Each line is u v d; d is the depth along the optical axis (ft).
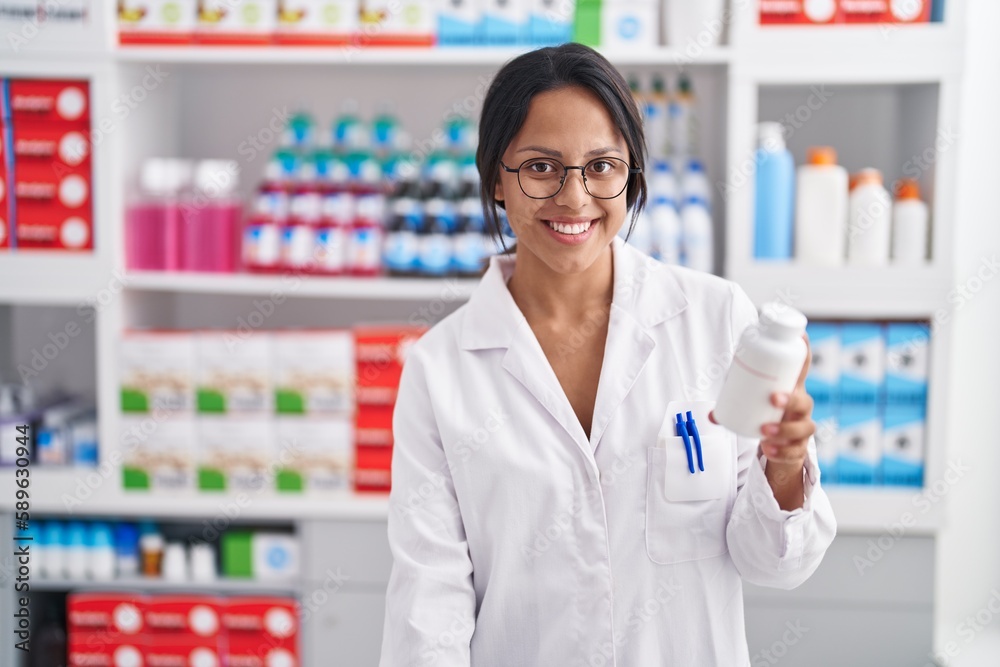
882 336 6.92
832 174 6.83
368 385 7.23
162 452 7.30
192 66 7.67
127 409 7.29
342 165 7.40
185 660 7.28
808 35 6.72
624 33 6.96
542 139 3.36
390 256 7.21
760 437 3.16
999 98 7.73
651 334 3.81
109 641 7.30
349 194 7.38
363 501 7.20
